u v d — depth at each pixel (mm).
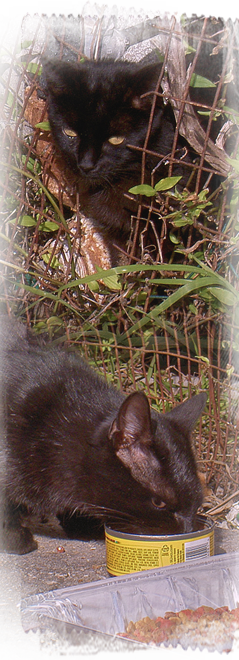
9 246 1701
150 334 1654
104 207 1724
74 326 1720
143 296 1666
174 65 1549
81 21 1634
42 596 1313
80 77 1675
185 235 1674
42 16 1614
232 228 1588
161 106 1683
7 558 1503
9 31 1688
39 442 1484
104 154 1693
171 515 1438
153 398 1647
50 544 1544
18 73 1693
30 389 1514
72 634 1289
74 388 1523
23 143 1660
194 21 1648
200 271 1578
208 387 1652
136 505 1447
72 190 1728
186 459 1450
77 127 1687
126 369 1695
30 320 1728
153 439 1441
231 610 1364
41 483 1488
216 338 1664
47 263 1730
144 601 1343
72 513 1517
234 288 1587
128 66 1682
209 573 1372
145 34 1645
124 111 1679
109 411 1497
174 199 1596
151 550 1405
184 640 1330
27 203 1681
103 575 1466
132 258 1634
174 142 1564
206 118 1744
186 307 1650
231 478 1611
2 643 1355
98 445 1462
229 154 1670
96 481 1460
